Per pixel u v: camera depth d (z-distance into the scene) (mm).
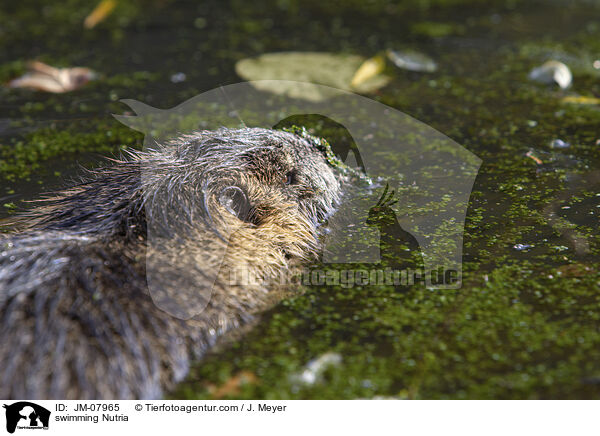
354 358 2773
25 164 4301
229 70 5605
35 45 6137
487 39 6250
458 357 2750
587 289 3096
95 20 6688
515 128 4703
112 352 2611
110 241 3025
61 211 3391
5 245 3031
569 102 5074
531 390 2576
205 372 2762
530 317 2939
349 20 6785
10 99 5223
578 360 2691
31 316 2609
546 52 5922
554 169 4160
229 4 7254
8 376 2473
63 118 4922
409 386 2629
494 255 3369
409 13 6941
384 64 5734
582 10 6918
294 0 7367
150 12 6977
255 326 3000
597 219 3623
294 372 2723
